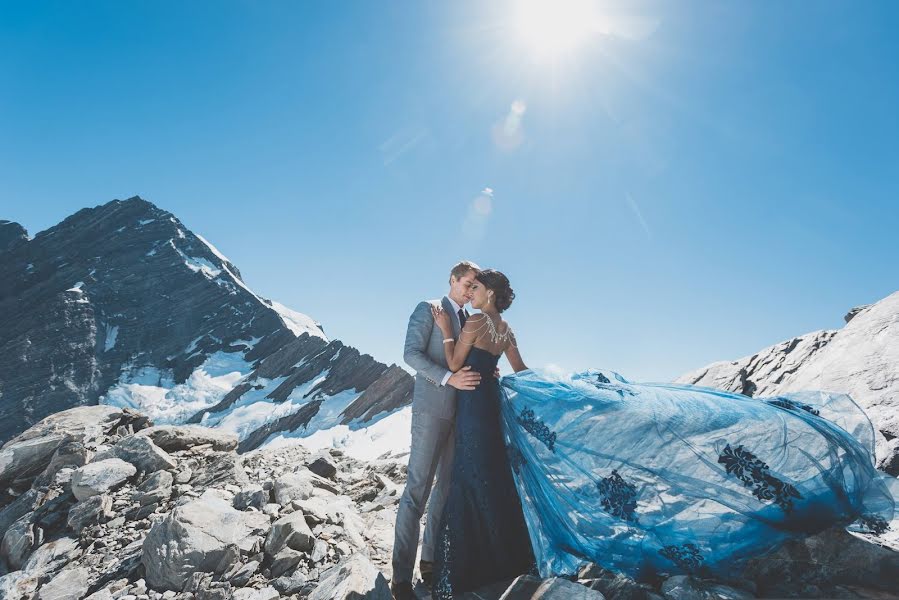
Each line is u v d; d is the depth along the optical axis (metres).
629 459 3.18
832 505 2.89
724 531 2.91
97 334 194.12
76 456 7.03
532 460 3.57
